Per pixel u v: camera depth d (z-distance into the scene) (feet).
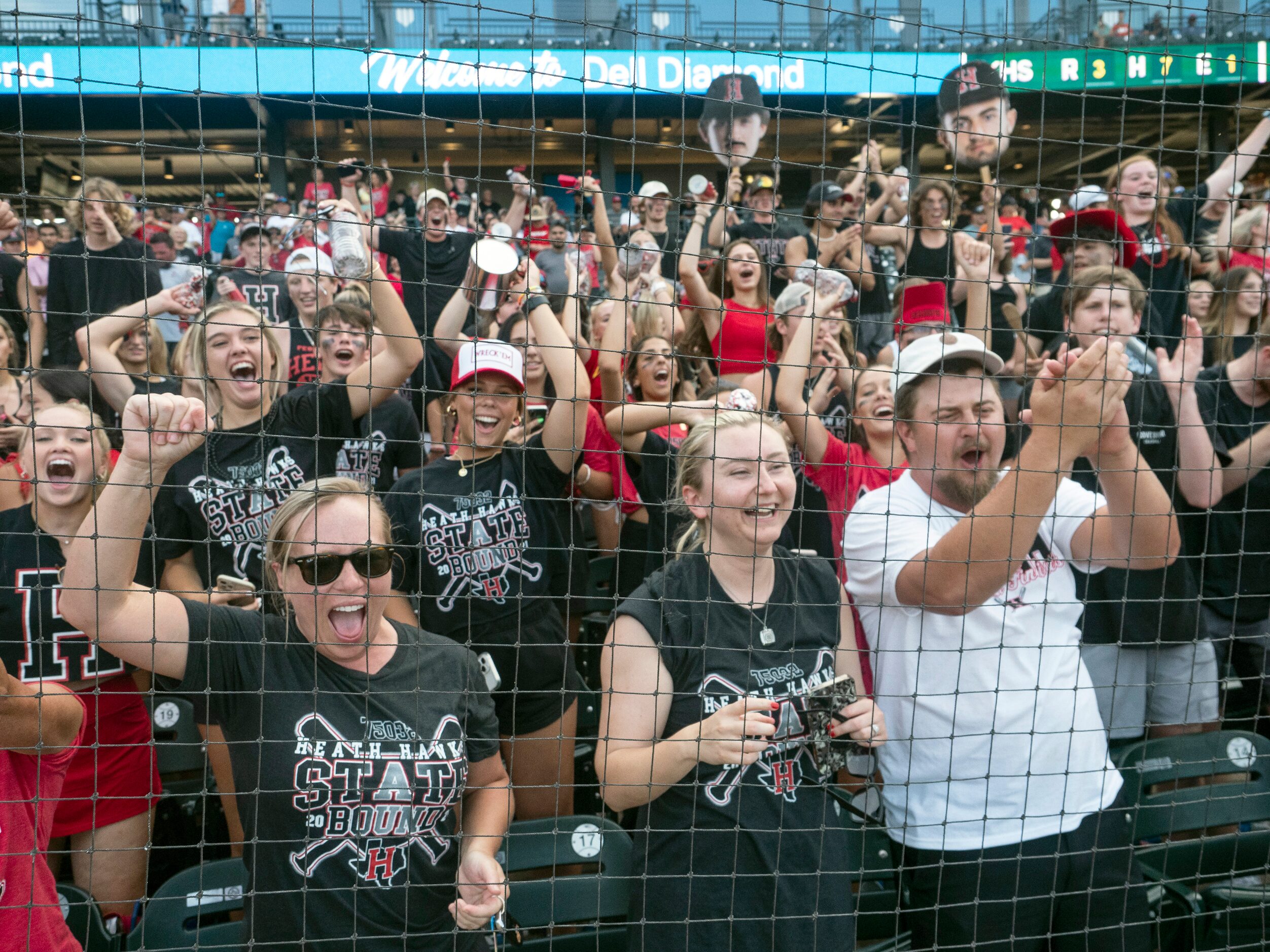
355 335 11.42
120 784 8.25
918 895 7.04
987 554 6.15
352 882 5.64
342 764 5.65
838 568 7.57
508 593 8.95
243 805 5.83
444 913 5.95
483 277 8.96
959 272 11.90
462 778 5.91
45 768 5.42
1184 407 9.68
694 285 12.92
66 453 7.88
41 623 7.67
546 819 7.39
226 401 9.32
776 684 6.30
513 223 14.76
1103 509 7.05
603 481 11.00
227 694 5.70
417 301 14.47
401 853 5.72
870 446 10.44
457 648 6.40
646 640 6.23
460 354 9.12
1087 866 6.89
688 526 8.36
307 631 5.82
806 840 6.23
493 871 5.79
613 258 12.31
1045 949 7.10
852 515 7.42
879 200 15.71
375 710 5.82
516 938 7.17
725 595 6.45
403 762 5.74
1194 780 9.25
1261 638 9.33
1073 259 6.52
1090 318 9.99
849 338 11.78
